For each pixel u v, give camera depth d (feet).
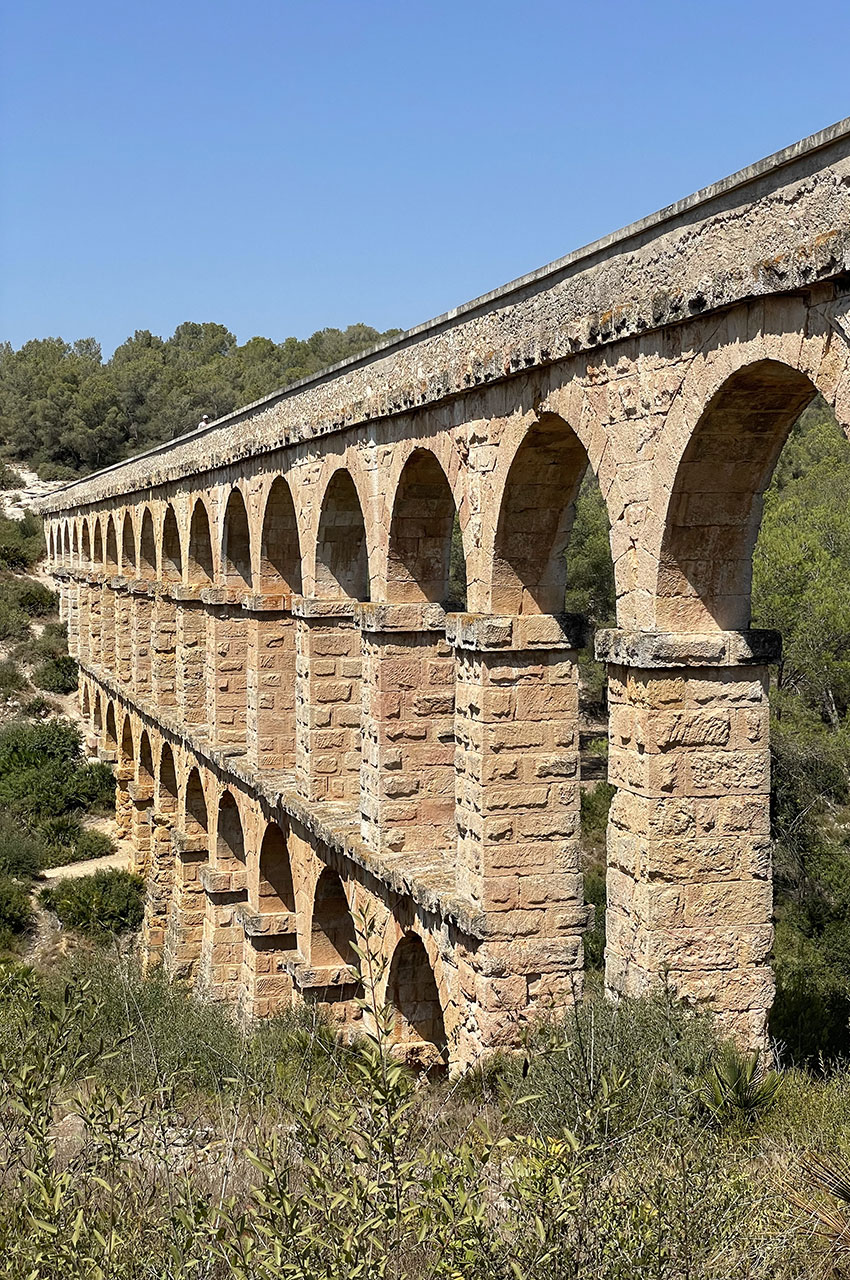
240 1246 24.06
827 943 90.33
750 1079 37.76
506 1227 24.64
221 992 100.22
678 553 41.55
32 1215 25.95
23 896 136.67
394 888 61.26
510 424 51.01
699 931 42.68
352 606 78.64
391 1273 24.06
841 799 118.01
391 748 65.67
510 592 53.88
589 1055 36.86
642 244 42.19
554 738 54.44
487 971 53.06
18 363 455.22
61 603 237.04
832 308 32.71
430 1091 52.37
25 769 172.04
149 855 142.92
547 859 54.34
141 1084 43.47
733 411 38.55
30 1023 37.04
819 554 131.13
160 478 119.96
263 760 90.43
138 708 133.39
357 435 68.90
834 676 124.88
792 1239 27.76
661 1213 24.88
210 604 101.81
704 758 42.55
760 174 35.53
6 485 338.75
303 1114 27.09
